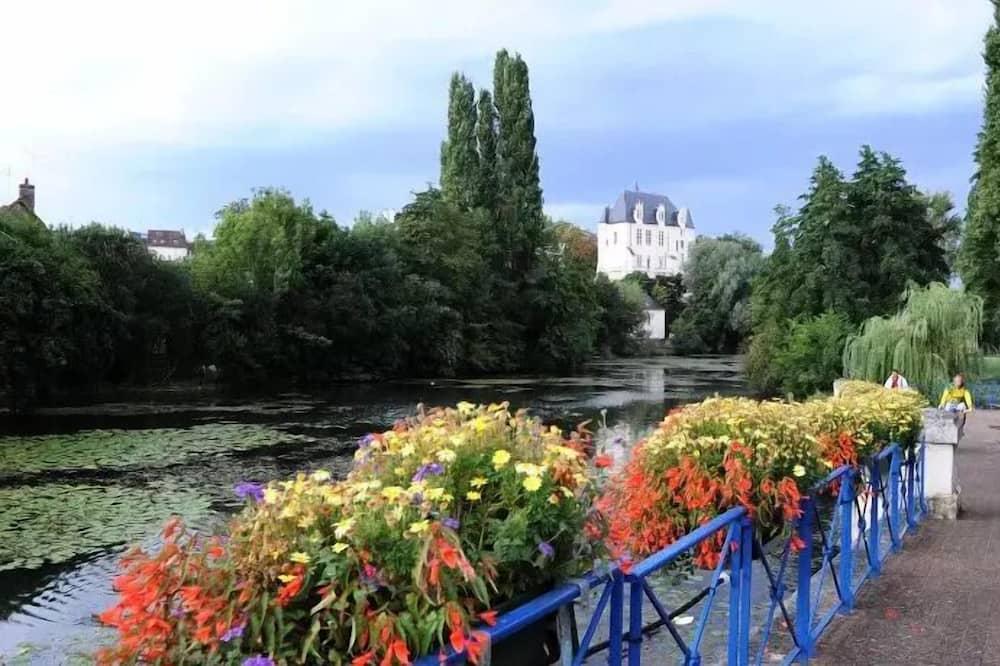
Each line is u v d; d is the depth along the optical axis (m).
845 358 24.84
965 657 4.23
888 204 32.00
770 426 4.61
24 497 13.16
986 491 9.83
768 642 4.26
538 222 57.78
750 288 78.00
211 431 22.00
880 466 6.26
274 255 40.09
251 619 1.80
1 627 7.47
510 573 2.17
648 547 4.74
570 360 57.12
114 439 20.22
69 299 29.88
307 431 22.19
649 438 5.13
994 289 32.38
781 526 4.39
